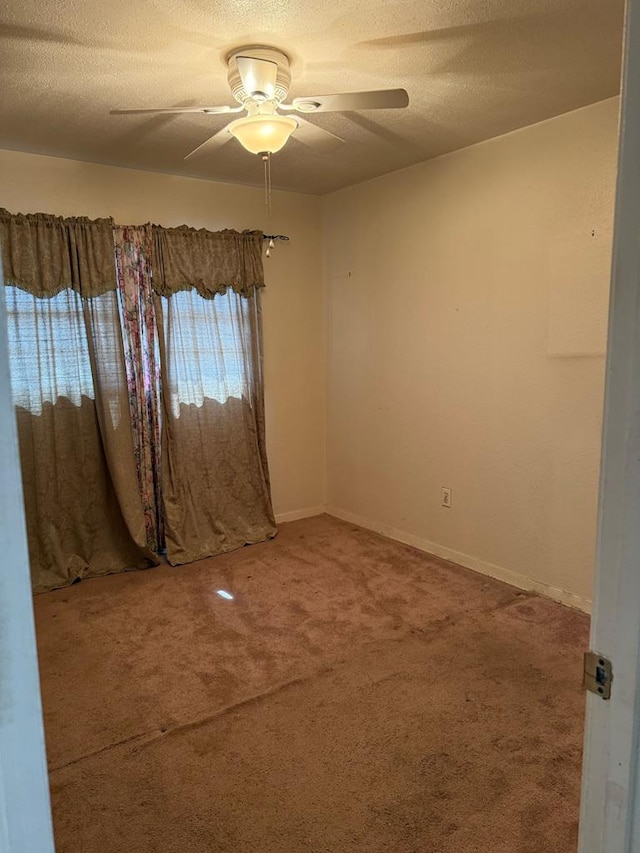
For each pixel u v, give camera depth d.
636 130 0.66
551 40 2.06
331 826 1.69
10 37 1.96
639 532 0.69
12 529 0.62
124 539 3.59
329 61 2.21
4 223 3.13
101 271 3.39
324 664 2.52
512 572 3.29
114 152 3.21
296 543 4.01
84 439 3.46
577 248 2.79
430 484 3.74
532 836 1.64
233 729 2.11
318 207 4.36
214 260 3.80
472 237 3.29
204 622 2.92
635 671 0.71
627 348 0.69
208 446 3.87
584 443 2.87
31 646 0.65
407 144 3.17
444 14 1.88
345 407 4.38
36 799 0.67
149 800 1.80
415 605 3.05
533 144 2.92
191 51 2.09
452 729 2.09
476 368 3.36
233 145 3.08
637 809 0.73
